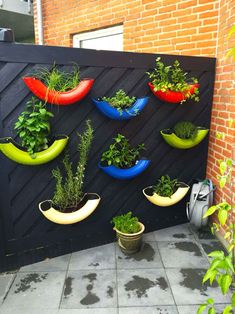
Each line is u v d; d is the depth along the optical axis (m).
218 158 2.89
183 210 3.27
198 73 2.93
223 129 2.77
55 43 5.00
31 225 2.54
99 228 2.85
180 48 3.41
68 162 2.56
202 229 3.12
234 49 1.47
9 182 2.39
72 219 2.45
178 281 2.32
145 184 2.98
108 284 2.29
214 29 3.08
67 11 4.66
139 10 3.71
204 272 2.43
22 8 7.11
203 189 2.94
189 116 3.01
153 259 2.62
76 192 2.54
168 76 2.72
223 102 2.78
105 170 2.59
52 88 2.19
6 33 2.12
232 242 1.71
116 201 2.89
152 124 2.86
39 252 2.60
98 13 4.23
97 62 2.46
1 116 2.23
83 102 2.50
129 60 2.59
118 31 4.12
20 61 2.20
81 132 2.56
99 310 2.03
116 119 2.59
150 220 3.11
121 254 2.72
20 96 2.26
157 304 2.08
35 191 2.50
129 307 2.05
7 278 2.38
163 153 2.99
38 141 2.25
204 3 3.11
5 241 2.45
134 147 2.83
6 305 2.08
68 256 2.69
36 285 2.28
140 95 2.73
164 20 3.49
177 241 2.93
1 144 2.09
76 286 2.27
